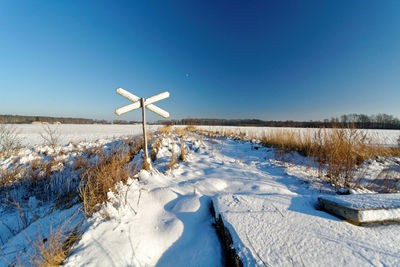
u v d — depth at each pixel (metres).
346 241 1.49
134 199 2.43
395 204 1.80
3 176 3.78
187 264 1.63
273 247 1.48
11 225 2.43
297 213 1.99
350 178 3.44
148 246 1.75
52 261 1.38
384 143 5.86
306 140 6.00
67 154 6.30
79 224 1.93
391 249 1.37
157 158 5.02
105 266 1.43
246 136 10.94
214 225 2.13
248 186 3.17
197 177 3.75
